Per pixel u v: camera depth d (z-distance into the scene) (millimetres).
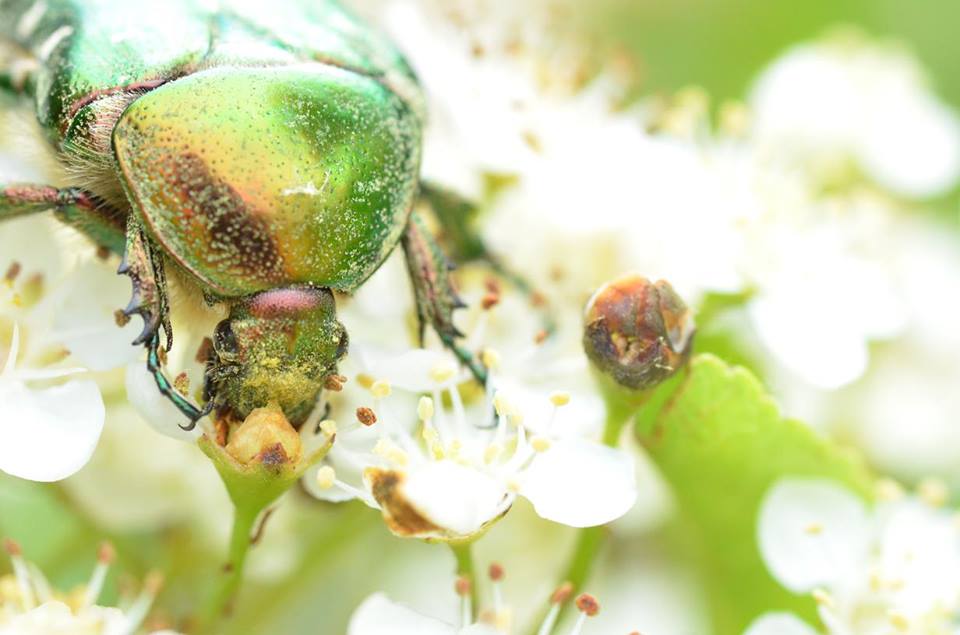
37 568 89
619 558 97
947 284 109
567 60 99
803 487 87
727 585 89
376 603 81
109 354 84
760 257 96
